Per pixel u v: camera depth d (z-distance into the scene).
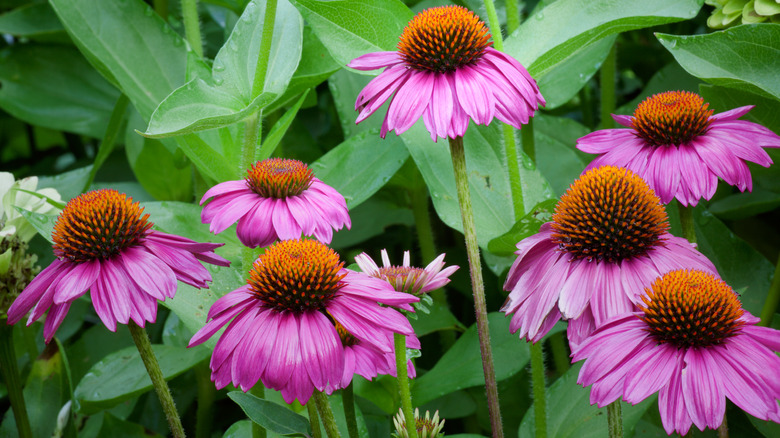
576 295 0.79
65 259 0.80
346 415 0.83
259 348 0.76
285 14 0.93
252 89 0.90
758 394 0.74
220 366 0.77
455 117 0.82
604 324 0.77
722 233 0.97
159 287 0.78
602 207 0.79
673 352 0.76
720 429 0.82
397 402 0.94
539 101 0.84
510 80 0.83
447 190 0.96
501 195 0.96
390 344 0.78
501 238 0.91
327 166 0.98
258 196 0.86
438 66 0.83
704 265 0.80
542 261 0.81
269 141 0.93
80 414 1.00
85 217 0.79
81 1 0.99
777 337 0.76
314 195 0.86
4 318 0.90
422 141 0.97
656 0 0.91
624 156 0.87
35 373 0.95
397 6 0.91
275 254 0.78
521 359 0.94
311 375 0.76
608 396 0.76
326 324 0.77
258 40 0.93
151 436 0.96
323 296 0.77
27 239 0.93
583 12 0.92
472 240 0.83
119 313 0.78
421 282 0.81
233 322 0.77
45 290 0.79
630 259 0.79
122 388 0.96
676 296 0.76
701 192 0.85
